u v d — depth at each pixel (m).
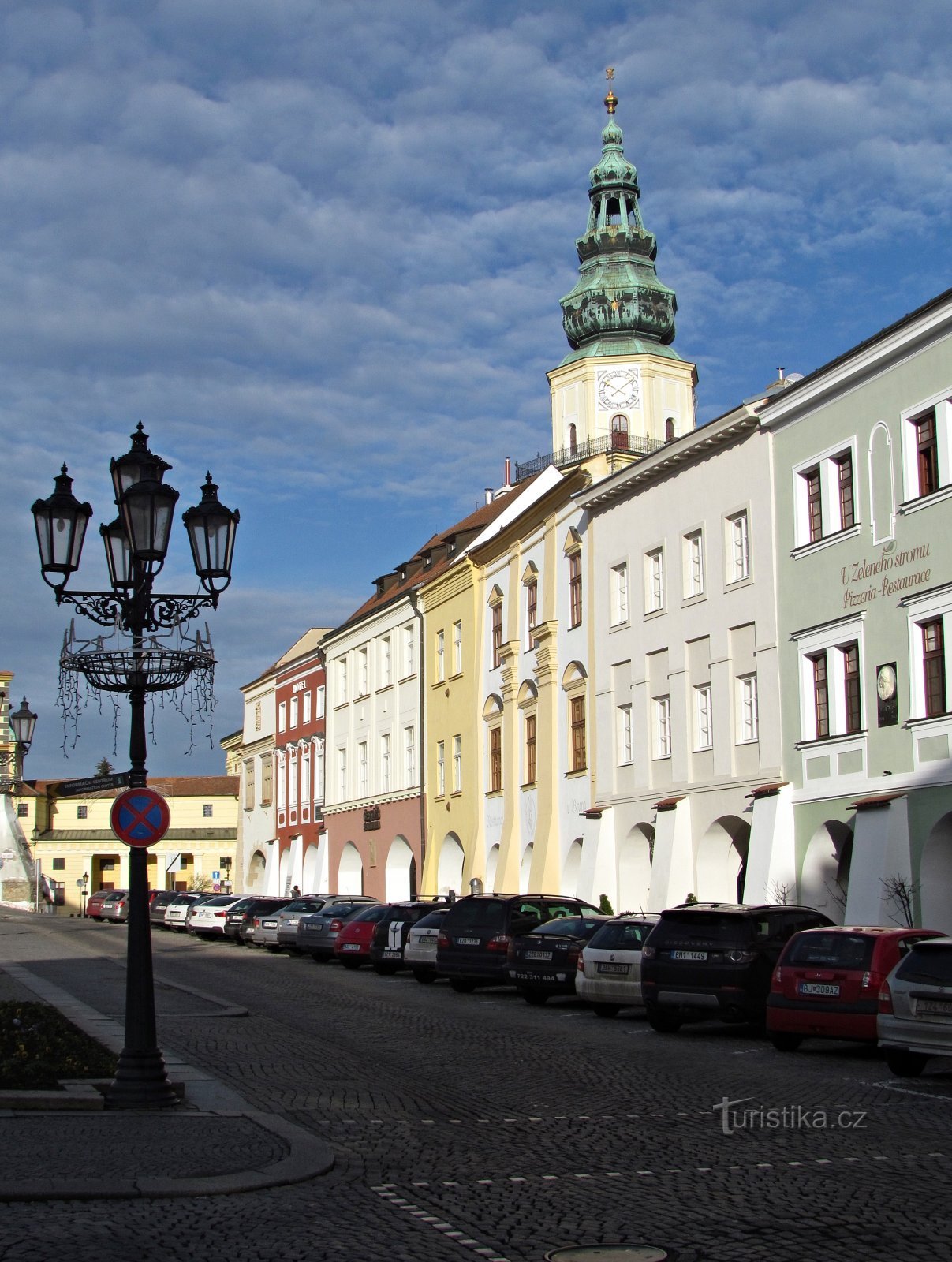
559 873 43.69
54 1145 11.48
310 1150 11.46
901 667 29.20
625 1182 10.63
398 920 34.03
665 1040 20.67
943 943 16.36
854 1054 18.98
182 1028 21.50
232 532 14.80
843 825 31.45
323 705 70.62
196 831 109.12
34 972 33.22
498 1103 14.55
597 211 73.44
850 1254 8.49
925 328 28.55
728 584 35.50
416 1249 8.66
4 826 93.44
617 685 40.66
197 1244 8.70
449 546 59.62
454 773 53.81
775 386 37.47
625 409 70.62
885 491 29.94
